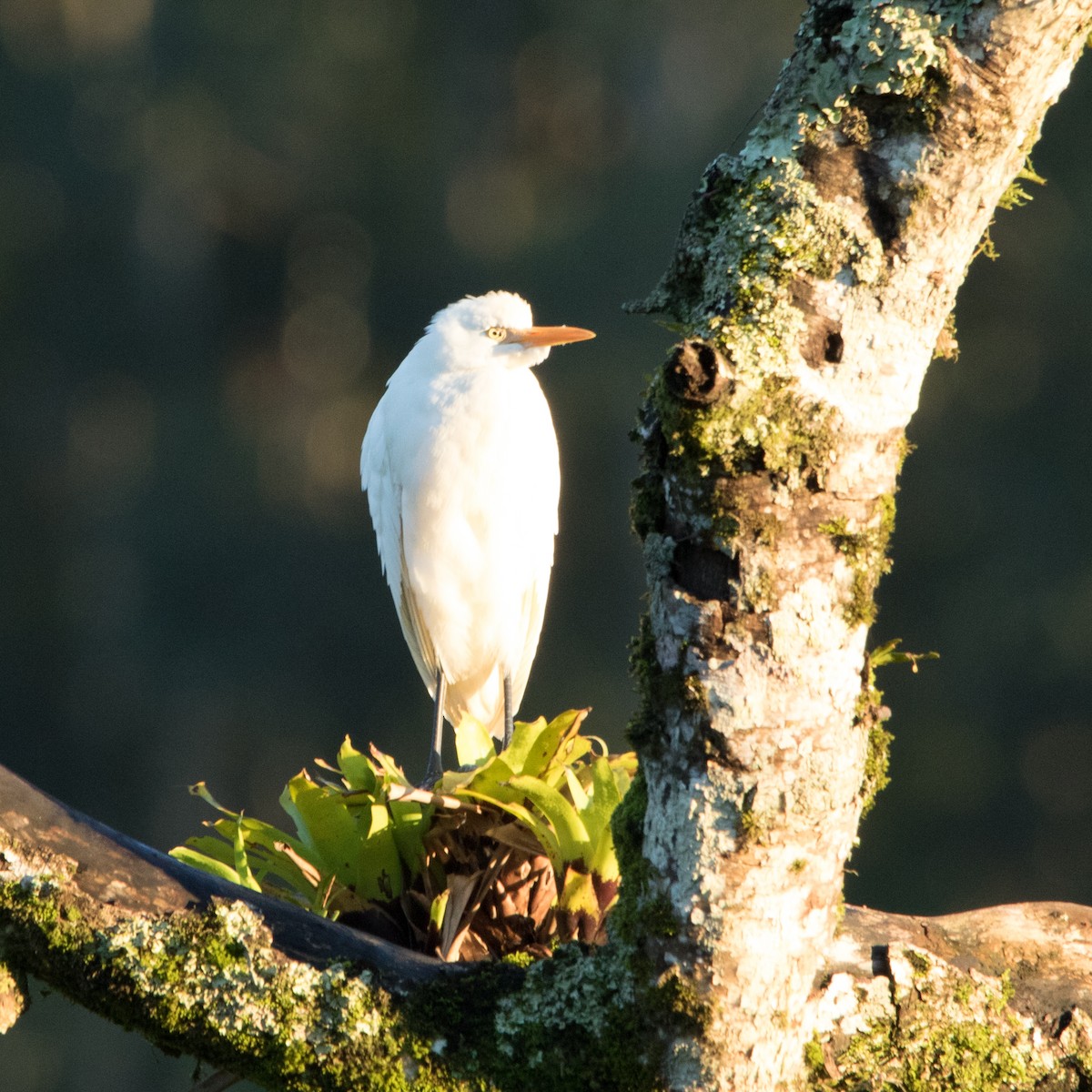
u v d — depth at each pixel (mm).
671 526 10180
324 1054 10047
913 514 69938
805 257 9938
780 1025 10000
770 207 10055
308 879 13250
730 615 9938
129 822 74500
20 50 79500
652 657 10328
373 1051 10055
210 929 10188
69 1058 59188
